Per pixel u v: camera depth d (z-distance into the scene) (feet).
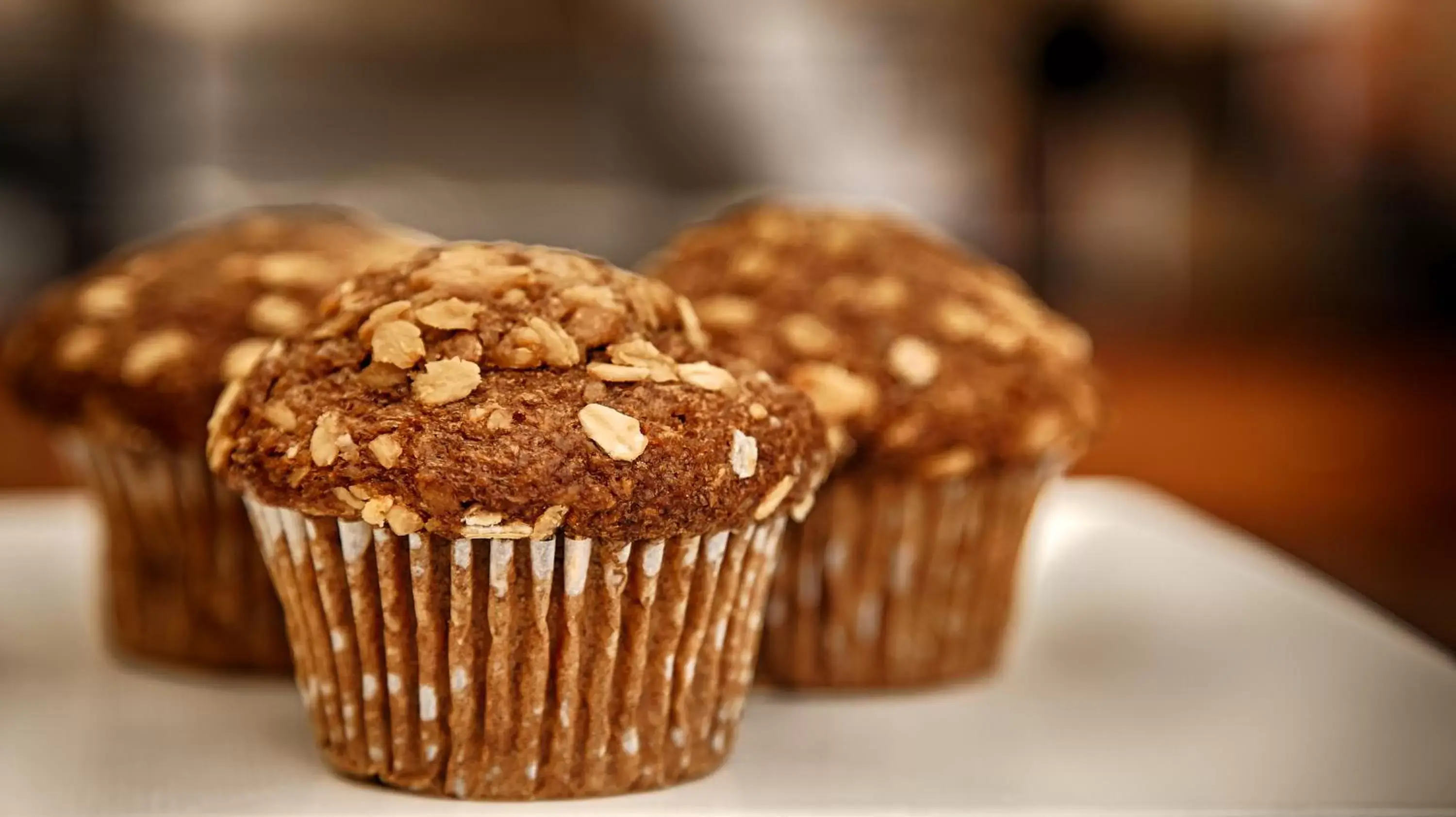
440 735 1.41
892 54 3.91
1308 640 1.60
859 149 3.96
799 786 1.44
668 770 1.44
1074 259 4.05
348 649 1.42
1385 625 1.61
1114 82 4.00
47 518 1.85
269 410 1.40
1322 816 1.39
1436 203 3.96
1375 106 3.95
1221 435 2.69
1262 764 1.47
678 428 1.39
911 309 1.59
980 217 4.01
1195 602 1.69
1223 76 4.02
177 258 1.64
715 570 1.42
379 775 1.42
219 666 1.61
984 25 3.90
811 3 3.84
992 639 1.65
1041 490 1.65
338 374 1.41
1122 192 4.06
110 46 3.65
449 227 3.85
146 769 1.45
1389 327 3.85
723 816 1.38
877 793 1.43
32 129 3.67
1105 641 1.68
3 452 2.40
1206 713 1.55
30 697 1.56
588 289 1.43
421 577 1.38
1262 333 3.78
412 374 1.39
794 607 1.60
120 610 1.64
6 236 3.67
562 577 1.39
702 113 3.91
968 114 3.96
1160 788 1.44
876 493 1.58
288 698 1.58
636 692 1.42
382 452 1.37
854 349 1.57
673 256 1.66
